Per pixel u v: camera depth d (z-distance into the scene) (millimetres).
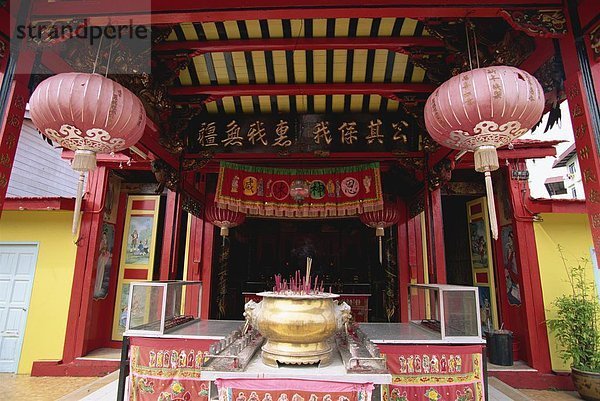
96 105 2889
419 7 3066
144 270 8656
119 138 3107
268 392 2607
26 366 7047
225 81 5398
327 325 2811
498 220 8320
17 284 7383
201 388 4430
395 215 7383
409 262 8125
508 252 7855
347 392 2582
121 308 8477
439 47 4383
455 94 2865
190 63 5133
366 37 4469
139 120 3213
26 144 9641
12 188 9219
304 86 5305
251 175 6992
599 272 6961
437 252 6602
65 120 2893
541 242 7117
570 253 7059
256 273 13352
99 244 7652
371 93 5367
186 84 5426
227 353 2928
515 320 7590
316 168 7227
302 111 6172
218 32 4484
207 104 6020
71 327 7094
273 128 6008
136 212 8953
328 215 7039
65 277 7395
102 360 6945
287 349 2816
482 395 4203
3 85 2904
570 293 6887
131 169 8180
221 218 7336
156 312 4848
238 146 5992
